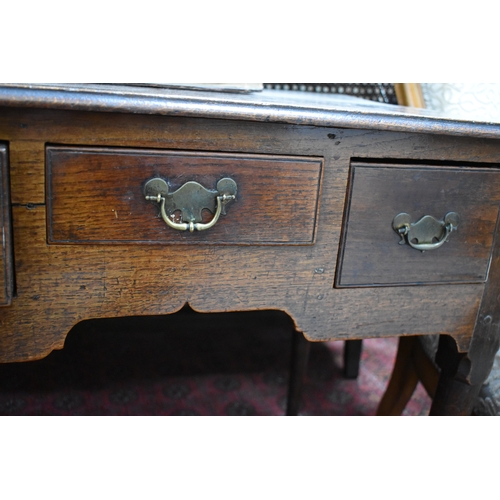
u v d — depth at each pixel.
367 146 0.64
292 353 1.12
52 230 0.57
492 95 1.13
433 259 0.70
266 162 0.60
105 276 0.60
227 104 0.55
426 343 0.98
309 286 0.68
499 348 0.79
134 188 0.57
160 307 0.63
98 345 1.42
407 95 1.19
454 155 0.67
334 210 0.65
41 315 0.60
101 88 0.56
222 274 0.64
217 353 1.45
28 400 1.16
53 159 0.54
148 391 1.23
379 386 1.34
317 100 0.84
